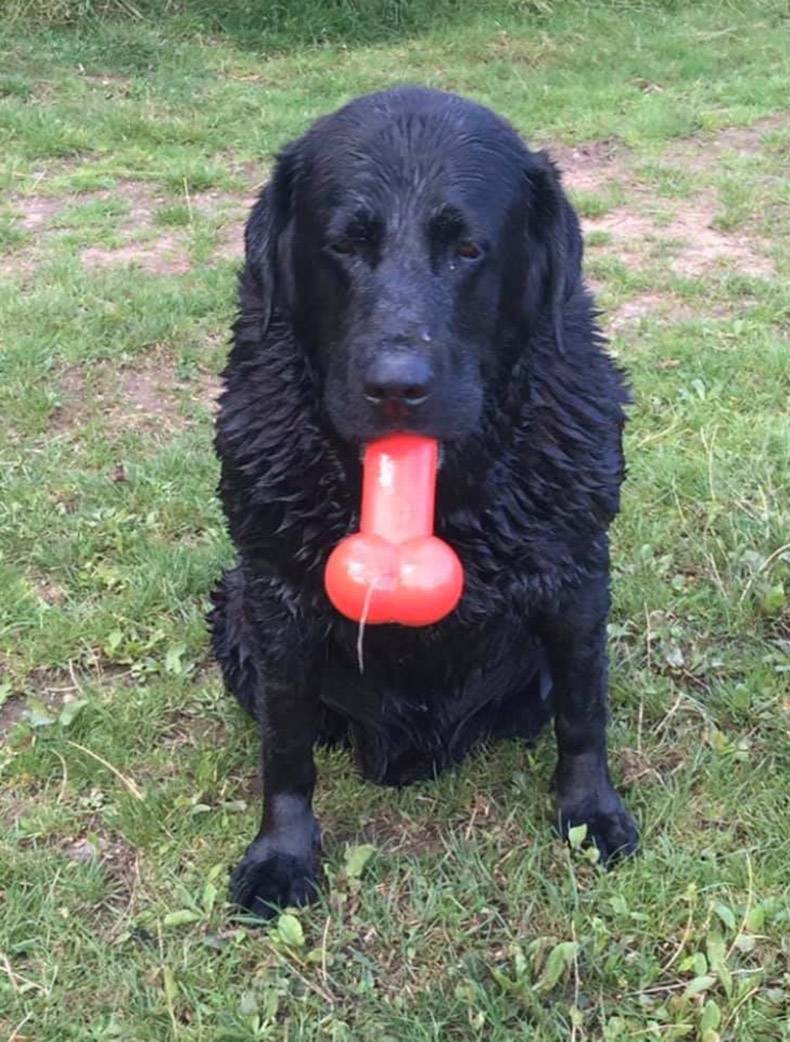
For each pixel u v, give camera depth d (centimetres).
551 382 81
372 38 346
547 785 93
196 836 89
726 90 286
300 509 79
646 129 256
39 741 99
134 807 91
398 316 71
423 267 73
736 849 86
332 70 314
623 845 86
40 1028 75
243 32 340
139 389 156
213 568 119
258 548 81
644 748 96
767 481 126
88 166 240
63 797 94
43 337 164
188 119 269
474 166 76
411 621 70
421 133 76
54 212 218
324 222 76
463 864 85
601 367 84
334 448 77
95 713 101
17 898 83
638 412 143
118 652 109
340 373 73
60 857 88
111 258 198
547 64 315
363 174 75
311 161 78
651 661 105
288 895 83
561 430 80
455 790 93
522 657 92
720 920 79
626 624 108
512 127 83
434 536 74
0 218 213
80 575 119
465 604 81
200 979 78
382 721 90
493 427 78
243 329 84
